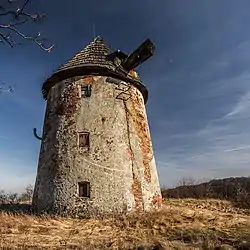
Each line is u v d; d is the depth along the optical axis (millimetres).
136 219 13430
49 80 17812
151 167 17188
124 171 15539
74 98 16734
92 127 16000
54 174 15641
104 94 16672
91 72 16984
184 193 31828
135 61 16750
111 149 15695
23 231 11562
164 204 20688
